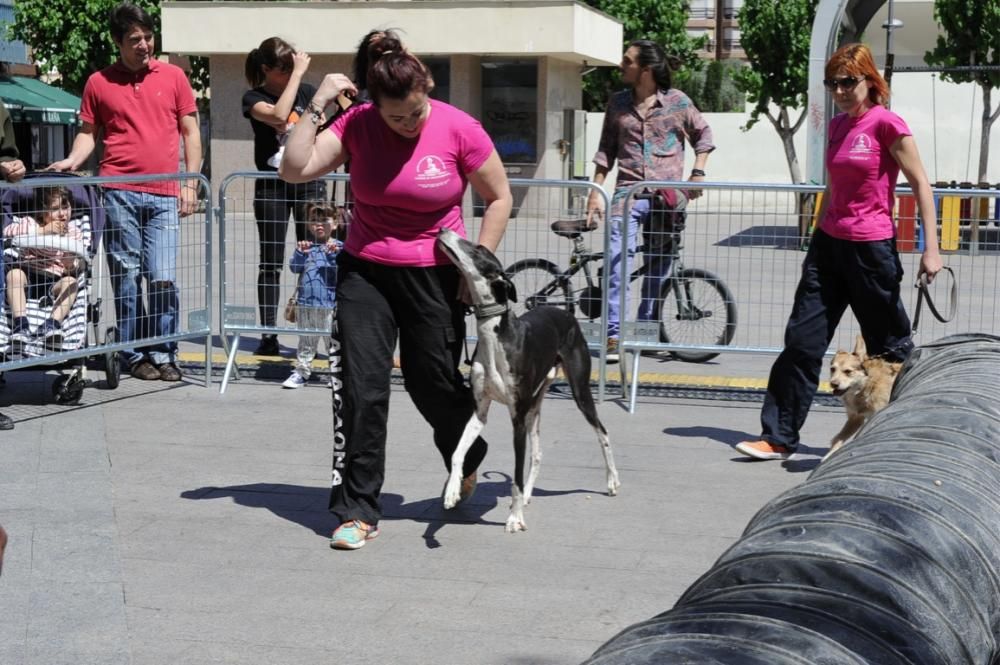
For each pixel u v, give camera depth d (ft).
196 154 28.89
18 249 25.75
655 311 31.71
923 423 11.67
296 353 32.50
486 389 17.61
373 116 17.51
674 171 31.73
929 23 79.87
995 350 15.06
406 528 18.63
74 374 26.45
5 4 101.81
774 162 112.98
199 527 18.48
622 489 20.75
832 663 6.93
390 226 17.62
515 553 17.53
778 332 34.47
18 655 13.79
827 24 49.21
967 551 8.93
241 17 93.40
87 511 19.12
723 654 6.89
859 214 21.56
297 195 29.45
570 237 32.17
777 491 20.72
